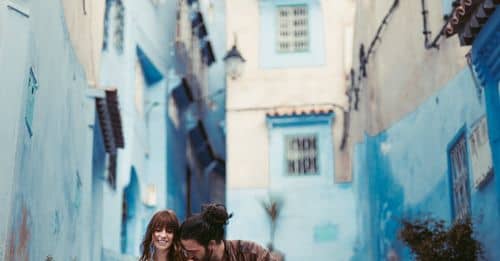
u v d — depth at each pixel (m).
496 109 8.29
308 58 19.77
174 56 21.53
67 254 9.70
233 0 20.30
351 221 18.45
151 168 19.61
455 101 10.08
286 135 19.27
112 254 14.46
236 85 19.72
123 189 16.03
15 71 6.29
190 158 25.95
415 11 11.91
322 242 18.45
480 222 9.06
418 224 9.98
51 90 8.08
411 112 12.34
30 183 6.92
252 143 19.31
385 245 13.87
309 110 19.27
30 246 7.05
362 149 16.11
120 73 16.38
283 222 18.70
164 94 20.02
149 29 18.98
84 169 11.30
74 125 10.20
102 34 13.22
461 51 9.76
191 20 24.73
